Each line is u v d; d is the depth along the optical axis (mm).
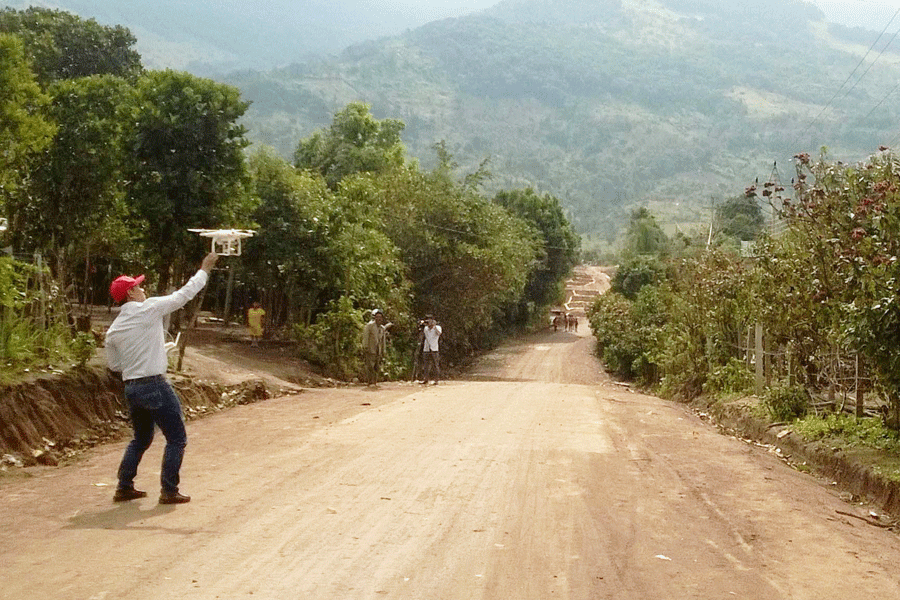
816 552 6703
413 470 9211
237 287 35156
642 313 40594
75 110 21188
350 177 38469
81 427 10703
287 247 25453
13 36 14109
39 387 10266
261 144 27047
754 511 8031
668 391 24656
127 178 22828
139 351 7277
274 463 9359
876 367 10656
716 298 21141
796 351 14820
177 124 22312
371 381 23672
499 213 43375
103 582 5301
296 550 6137
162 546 6109
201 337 25344
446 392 20156
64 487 8023
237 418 13148
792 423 13344
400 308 31422
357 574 5652
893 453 10062
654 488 8844
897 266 9602
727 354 21000
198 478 8469
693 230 63656
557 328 81000
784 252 15156
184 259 24156
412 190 39000
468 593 5367
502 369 45750
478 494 8164
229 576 5508
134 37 38562
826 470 10562
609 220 181000
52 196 21141
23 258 13398
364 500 7742
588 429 13211
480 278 39500
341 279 26531
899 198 10430
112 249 28266
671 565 6152
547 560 6141
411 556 6094
